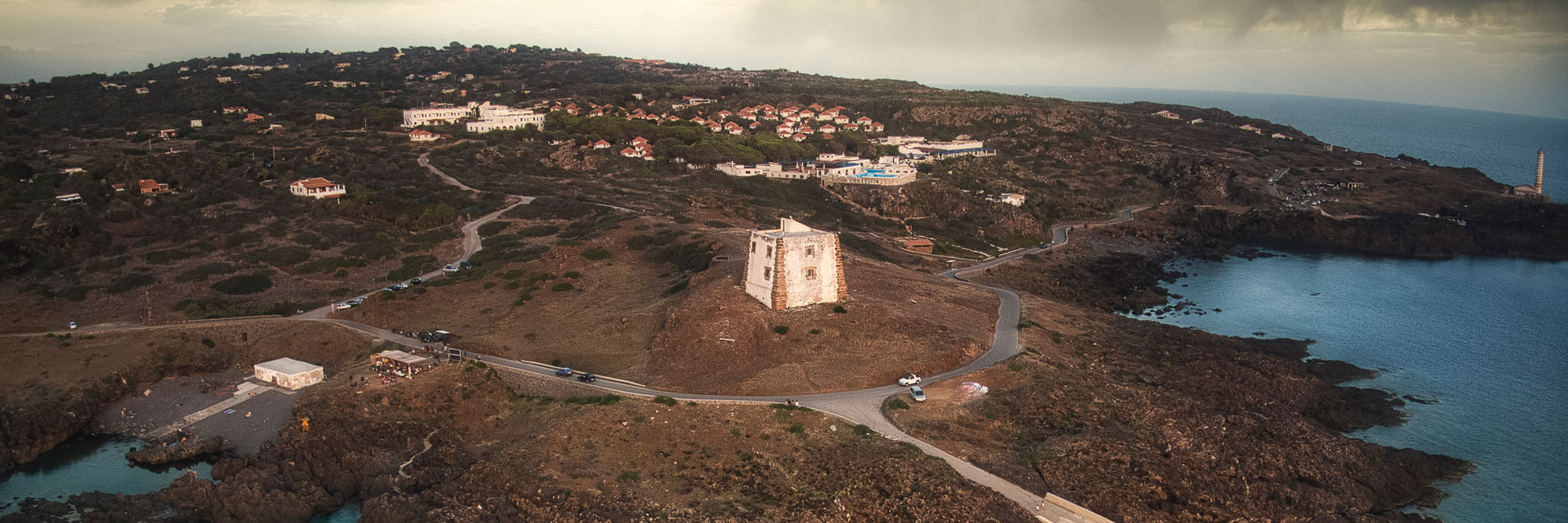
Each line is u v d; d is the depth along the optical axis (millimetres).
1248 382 91312
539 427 69688
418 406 74125
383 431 70125
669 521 55469
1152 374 89625
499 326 94000
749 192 189500
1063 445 64875
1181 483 62719
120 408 80250
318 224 141250
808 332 83125
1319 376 100000
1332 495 66250
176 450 70188
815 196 195125
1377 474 72375
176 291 111812
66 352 87500
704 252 112438
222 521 60531
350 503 64750
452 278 112438
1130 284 150625
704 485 60531
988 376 78688
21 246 118375
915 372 77500
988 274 144750
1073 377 80688
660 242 123812
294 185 155375
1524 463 78312
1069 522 55562
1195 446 68312
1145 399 77000
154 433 74625
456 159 192500
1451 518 68375
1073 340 97688
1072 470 61875
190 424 75312
